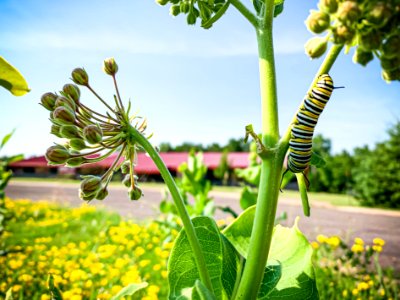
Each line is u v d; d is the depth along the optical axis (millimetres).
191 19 2098
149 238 8430
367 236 11344
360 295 4891
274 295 1726
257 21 1658
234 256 1830
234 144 89812
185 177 7156
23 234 9133
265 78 1607
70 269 5051
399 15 1204
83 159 1556
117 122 1539
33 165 52312
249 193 5566
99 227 10266
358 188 28000
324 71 1468
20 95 1775
